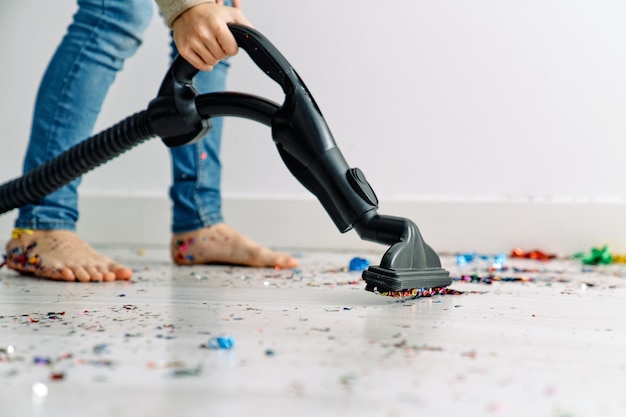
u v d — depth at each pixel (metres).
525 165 2.17
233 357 0.75
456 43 2.19
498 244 2.13
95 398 0.61
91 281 1.41
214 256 1.72
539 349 0.80
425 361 0.74
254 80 2.29
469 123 2.19
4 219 2.33
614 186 2.12
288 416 0.57
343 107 2.26
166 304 1.11
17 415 0.57
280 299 1.16
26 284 1.36
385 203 2.19
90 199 2.35
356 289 1.29
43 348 0.79
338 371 0.70
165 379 0.67
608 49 2.11
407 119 2.23
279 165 2.30
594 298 1.19
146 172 2.37
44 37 2.34
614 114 2.11
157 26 2.31
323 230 2.22
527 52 2.15
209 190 1.75
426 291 1.14
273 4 2.26
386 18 2.22
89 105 1.51
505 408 0.60
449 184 2.22
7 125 2.38
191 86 1.21
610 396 0.63
